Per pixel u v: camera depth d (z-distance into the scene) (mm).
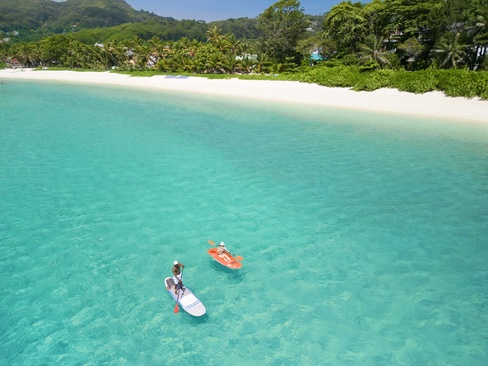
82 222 18672
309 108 52594
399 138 36125
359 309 13008
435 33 61938
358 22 74375
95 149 31281
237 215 19922
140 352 11000
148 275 14633
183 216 19641
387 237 17953
